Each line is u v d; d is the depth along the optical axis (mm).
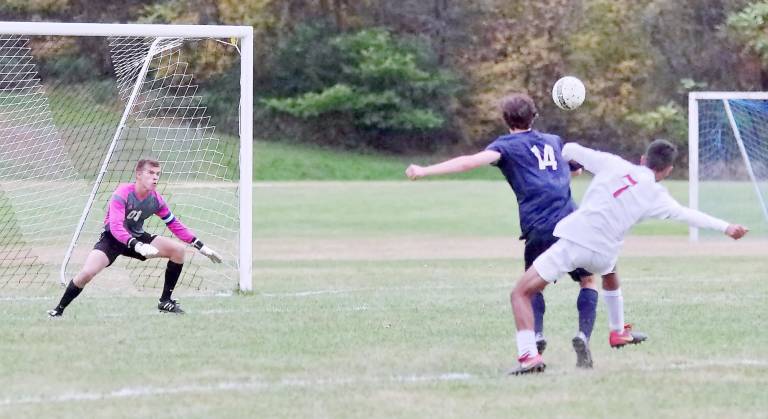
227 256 59500
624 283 47062
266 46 180625
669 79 173500
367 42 179500
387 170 162875
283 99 179625
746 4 173250
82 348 30016
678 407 23094
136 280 47656
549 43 177000
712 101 111125
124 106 55188
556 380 25906
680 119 170875
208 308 38625
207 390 24734
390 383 25594
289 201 109312
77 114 89938
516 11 178875
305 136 178375
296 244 72125
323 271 53875
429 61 180250
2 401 23547
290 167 159250
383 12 184125
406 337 32375
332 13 183625
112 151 45656
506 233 82062
